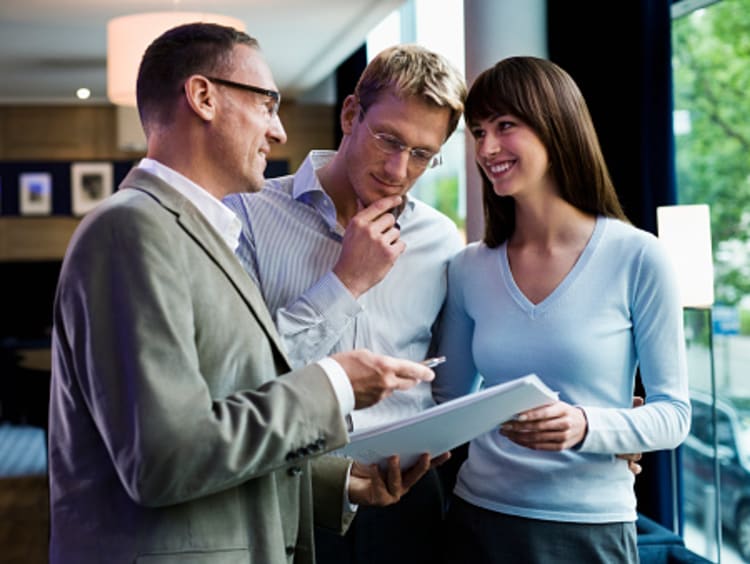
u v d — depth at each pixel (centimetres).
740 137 402
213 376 167
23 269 1096
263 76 180
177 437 151
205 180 179
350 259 222
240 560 168
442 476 299
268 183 250
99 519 165
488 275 233
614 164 439
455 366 247
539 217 226
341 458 215
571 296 219
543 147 221
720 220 420
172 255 161
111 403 155
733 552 413
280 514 181
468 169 461
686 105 438
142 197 166
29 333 1094
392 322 240
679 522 392
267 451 159
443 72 219
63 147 1152
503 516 221
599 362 216
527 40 461
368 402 175
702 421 397
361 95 225
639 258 217
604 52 442
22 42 788
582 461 216
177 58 176
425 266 244
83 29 738
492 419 185
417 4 669
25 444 925
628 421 207
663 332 215
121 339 155
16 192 1147
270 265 240
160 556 162
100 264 158
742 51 398
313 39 776
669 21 408
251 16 695
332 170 242
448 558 234
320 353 223
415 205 249
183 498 156
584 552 215
